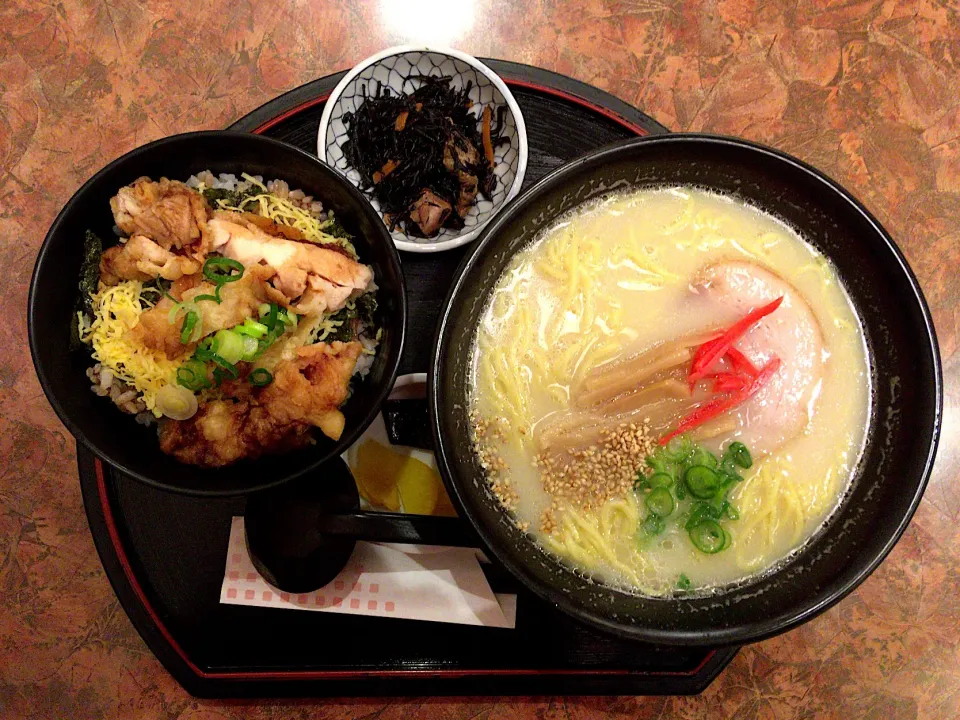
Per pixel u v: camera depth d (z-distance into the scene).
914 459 0.28
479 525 0.26
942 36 0.40
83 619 0.36
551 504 0.29
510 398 0.30
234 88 0.38
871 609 0.36
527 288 0.31
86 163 0.38
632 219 0.31
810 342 0.30
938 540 0.36
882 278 0.29
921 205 0.39
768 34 0.40
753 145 0.29
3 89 0.38
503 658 0.34
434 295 0.35
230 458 0.28
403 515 0.28
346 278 0.30
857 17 0.40
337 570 0.32
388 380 0.28
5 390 0.36
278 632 0.33
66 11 0.39
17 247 0.37
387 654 0.33
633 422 0.30
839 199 0.28
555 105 0.36
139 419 0.30
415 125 0.36
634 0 0.40
